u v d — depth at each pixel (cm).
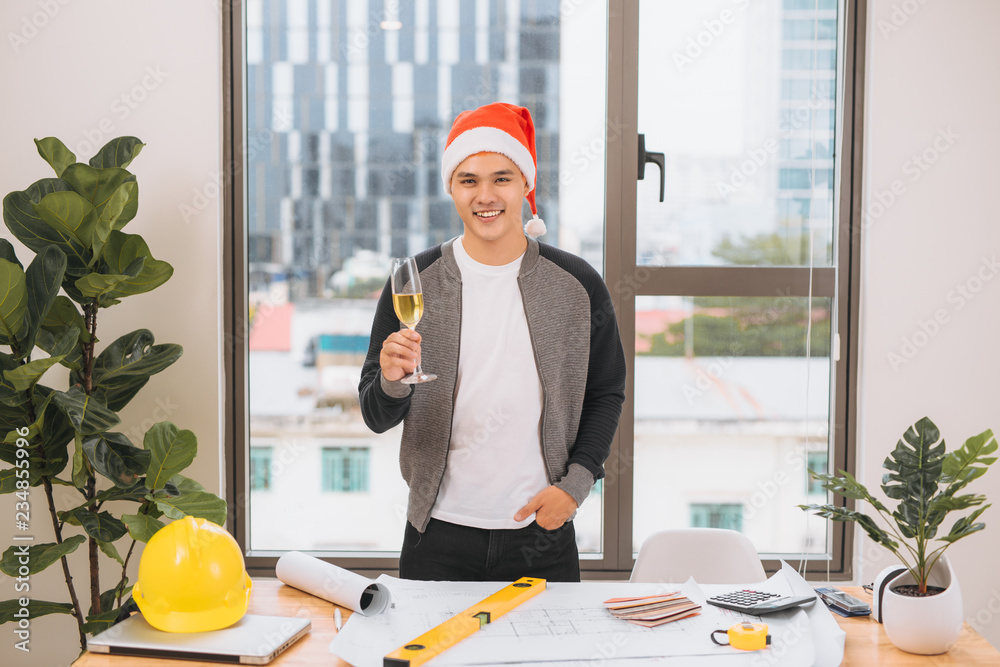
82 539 192
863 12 245
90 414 187
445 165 171
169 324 239
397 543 261
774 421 259
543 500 160
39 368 174
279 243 255
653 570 183
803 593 142
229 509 253
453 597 140
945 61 239
